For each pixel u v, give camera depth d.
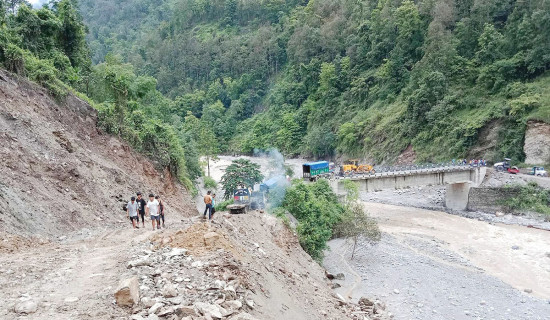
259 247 22.06
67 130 29.23
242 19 185.62
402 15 104.88
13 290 10.58
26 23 38.50
